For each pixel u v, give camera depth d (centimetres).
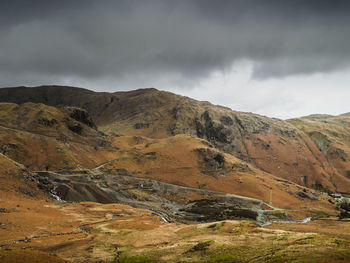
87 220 10356
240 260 4466
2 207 9350
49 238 7106
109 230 8712
